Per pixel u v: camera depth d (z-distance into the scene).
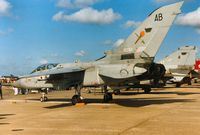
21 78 20.86
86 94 31.03
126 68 16.22
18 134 9.30
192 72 44.16
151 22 16.88
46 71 19.53
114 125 10.67
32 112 15.27
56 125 10.92
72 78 18.97
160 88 39.94
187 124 10.69
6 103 21.12
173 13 16.39
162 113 13.81
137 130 9.60
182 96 24.97
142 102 19.56
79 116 13.34
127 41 17.67
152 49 16.75
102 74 17.27
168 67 40.06
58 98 25.53
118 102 19.86
